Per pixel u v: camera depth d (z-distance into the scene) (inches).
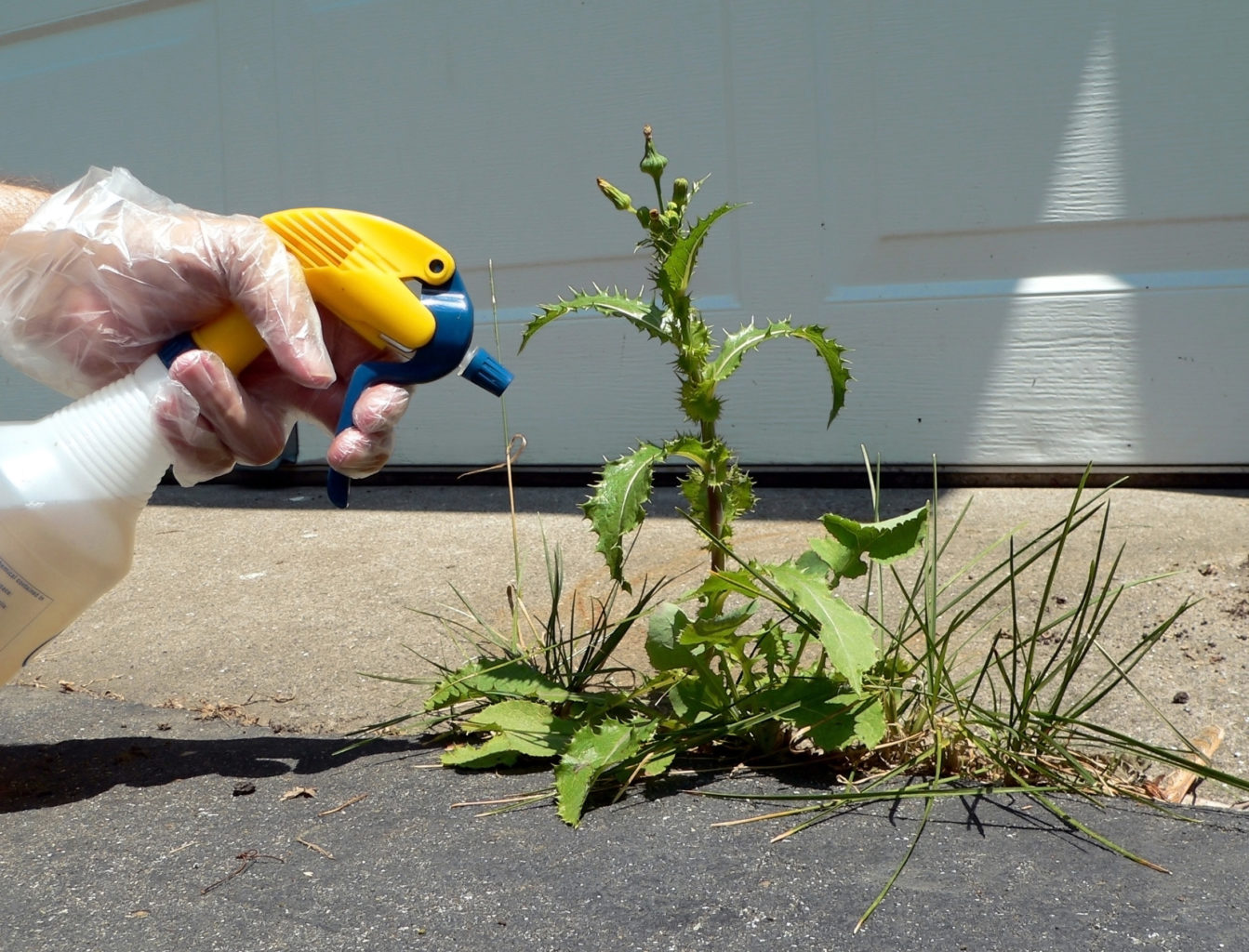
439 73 133.3
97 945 40.6
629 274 128.0
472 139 132.7
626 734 51.9
